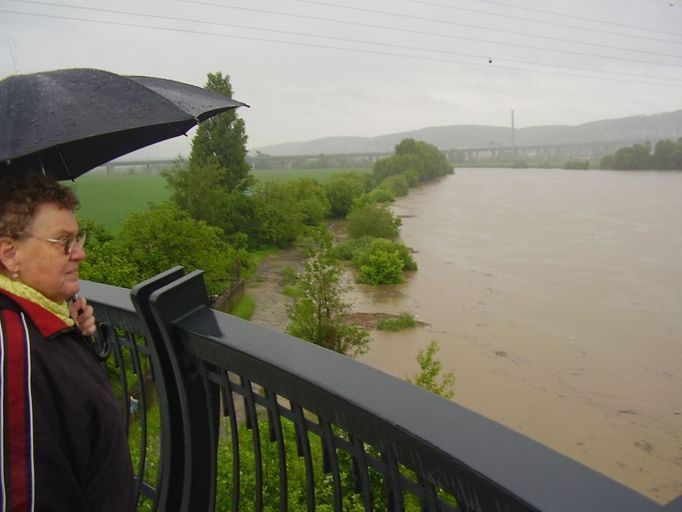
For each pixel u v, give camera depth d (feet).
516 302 106.52
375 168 406.62
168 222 77.10
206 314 5.96
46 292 4.66
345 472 19.42
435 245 166.71
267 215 155.63
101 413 4.39
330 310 74.74
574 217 228.63
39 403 4.01
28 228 4.51
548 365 76.33
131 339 7.11
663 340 85.97
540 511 2.94
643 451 55.77
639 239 173.17
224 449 24.23
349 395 4.13
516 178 479.00
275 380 4.88
